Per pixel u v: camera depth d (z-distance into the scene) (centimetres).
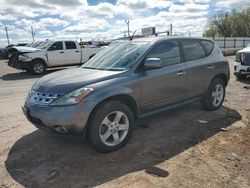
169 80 504
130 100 450
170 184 333
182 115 596
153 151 424
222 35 5562
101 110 402
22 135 504
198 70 564
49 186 337
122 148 436
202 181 339
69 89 395
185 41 561
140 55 471
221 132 497
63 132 395
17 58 1422
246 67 959
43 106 399
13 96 869
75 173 365
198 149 428
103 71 454
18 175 364
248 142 451
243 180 340
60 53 1509
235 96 773
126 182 340
